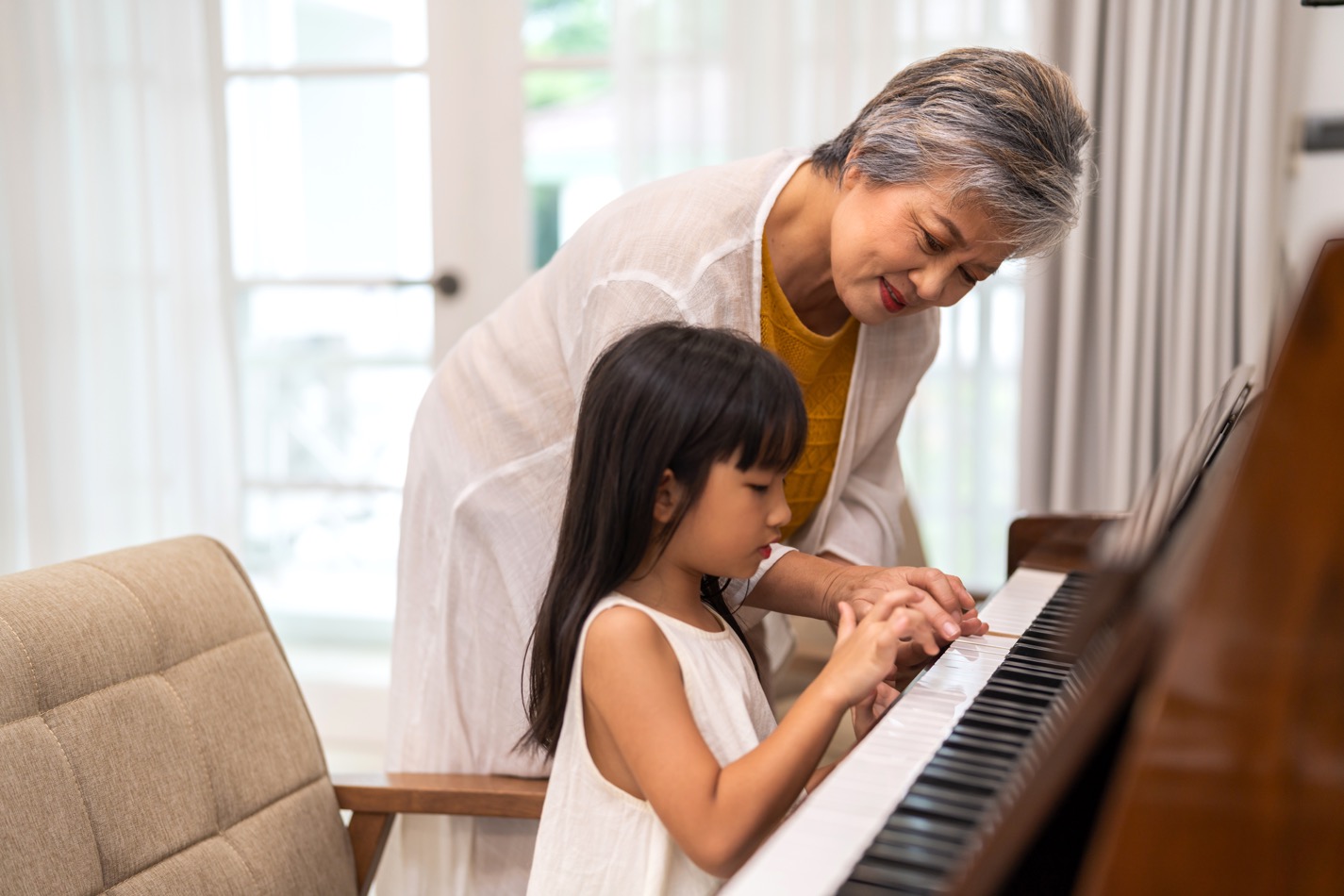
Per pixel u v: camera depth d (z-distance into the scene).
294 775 1.28
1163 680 0.48
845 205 1.14
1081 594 1.29
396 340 3.02
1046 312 2.36
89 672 1.10
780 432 0.98
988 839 0.48
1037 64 1.11
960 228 1.08
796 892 0.60
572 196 2.91
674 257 1.18
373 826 1.33
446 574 1.38
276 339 3.07
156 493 2.99
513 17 2.87
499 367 1.37
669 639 1.01
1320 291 0.51
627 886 0.99
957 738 0.79
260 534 3.12
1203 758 0.48
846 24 2.49
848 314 1.35
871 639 0.93
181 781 1.15
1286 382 0.51
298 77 2.96
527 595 1.34
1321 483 0.50
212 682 1.24
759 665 1.46
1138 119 2.29
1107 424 2.39
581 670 1.00
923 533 2.65
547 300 1.36
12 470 3.06
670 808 0.92
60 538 3.02
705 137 2.62
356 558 3.11
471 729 1.40
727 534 1.00
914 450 2.63
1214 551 0.49
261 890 1.18
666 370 1.00
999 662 1.01
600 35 2.85
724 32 2.58
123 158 2.94
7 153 2.92
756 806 0.89
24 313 2.96
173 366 2.97
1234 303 2.33
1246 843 0.48
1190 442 1.00
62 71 2.91
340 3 2.93
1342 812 0.48
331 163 2.98
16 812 0.99
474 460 1.35
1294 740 0.49
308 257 3.02
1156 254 2.34
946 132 1.06
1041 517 1.65
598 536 1.02
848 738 1.71
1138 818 0.47
